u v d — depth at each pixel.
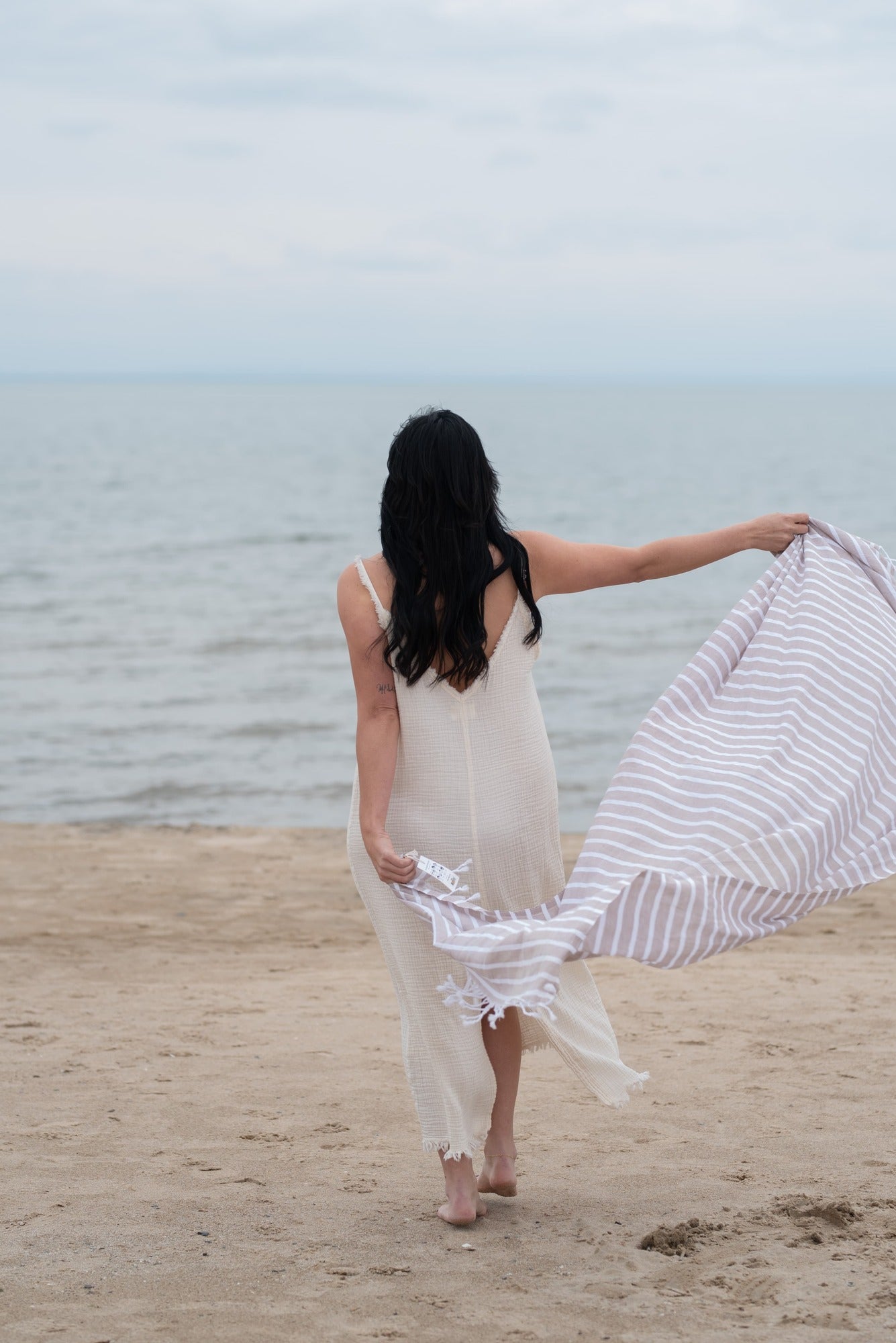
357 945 7.45
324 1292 2.77
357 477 69.44
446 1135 3.15
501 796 3.17
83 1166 3.65
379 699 3.13
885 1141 3.75
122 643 21.69
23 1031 5.29
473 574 3.06
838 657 3.35
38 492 55.31
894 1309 2.60
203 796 12.55
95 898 8.54
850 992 5.81
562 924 2.83
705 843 3.02
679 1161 3.65
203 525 43.06
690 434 136.12
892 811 3.23
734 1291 2.72
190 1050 4.97
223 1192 3.45
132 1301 2.72
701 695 3.33
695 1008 5.60
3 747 14.55
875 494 54.53
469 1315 2.63
